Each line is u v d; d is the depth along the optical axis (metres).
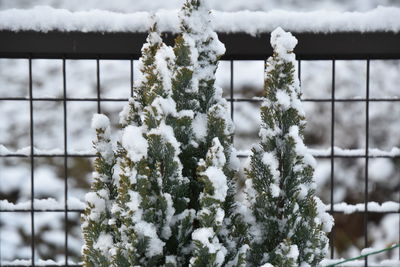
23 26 6.23
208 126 4.08
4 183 13.82
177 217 3.98
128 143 3.88
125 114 4.51
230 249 4.10
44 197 13.80
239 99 6.64
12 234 13.61
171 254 4.04
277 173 4.19
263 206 4.25
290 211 4.20
